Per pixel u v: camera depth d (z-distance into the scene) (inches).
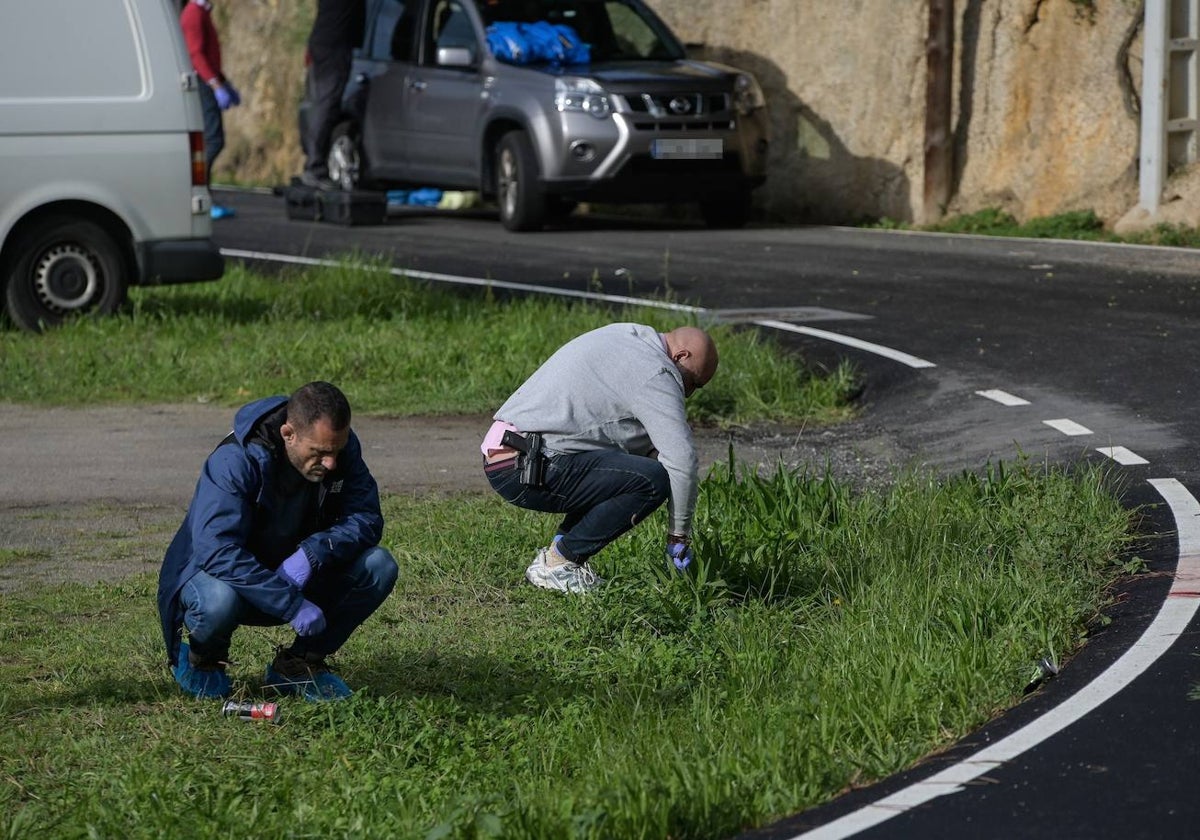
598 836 363.6
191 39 1785.2
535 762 438.6
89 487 761.6
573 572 589.3
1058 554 580.4
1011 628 502.6
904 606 530.6
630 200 1637.6
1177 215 1518.2
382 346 1053.2
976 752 418.6
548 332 1069.8
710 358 574.9
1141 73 1617.9
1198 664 470.3
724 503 652.1
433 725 465.7
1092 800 380.8
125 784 408.8
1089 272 1298.0
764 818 386.0
